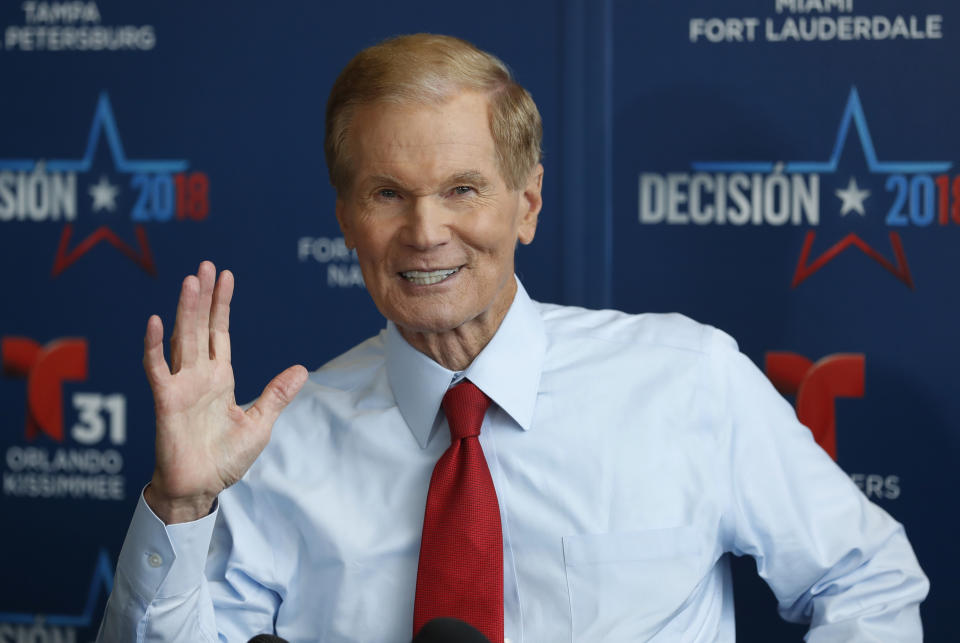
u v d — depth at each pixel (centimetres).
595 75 404
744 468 269
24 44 441
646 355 275
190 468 212
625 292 406
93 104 439
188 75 432
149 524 219
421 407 263
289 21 424
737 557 404
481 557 243
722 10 395
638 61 401
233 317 433
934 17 382
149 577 221
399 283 246
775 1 391
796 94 391
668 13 398
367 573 257
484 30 412
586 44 404
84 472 447
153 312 439
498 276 249
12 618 454
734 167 397
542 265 412
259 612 266
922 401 389
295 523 266
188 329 213
